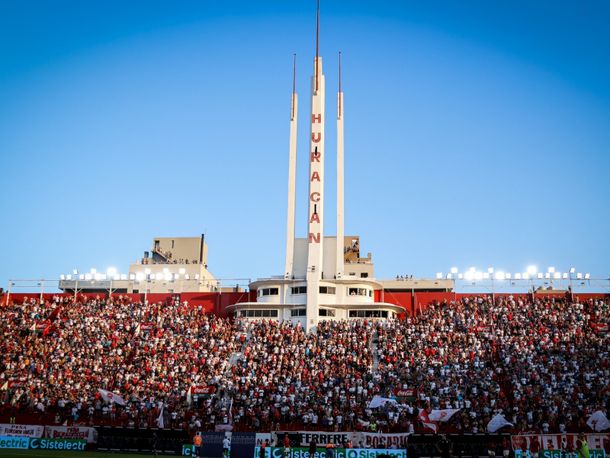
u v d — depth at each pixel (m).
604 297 119.19
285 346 103.06
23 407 89.44
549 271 122.81
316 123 125.38
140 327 111.00
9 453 71.06
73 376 96.69
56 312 118.31
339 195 125.31
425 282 141.50
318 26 130.25
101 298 126.69
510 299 117.81
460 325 107.19
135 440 76.50
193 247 167.25
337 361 97.56
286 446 71.50
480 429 80.50
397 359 98.12
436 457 71.44
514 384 90.19
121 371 97.50
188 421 85.19
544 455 71.50
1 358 101.81
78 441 78.19
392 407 85.19
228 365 100.19
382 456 68.38
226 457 74.38
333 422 83.94
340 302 119.38
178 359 101.06
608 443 71.88
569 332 102.50
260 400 88.56
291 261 122.12
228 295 128.12
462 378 91.81
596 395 86.12
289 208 124.69
